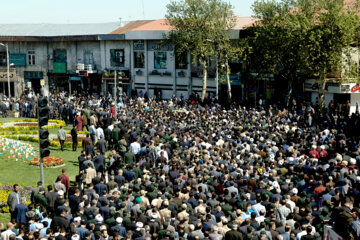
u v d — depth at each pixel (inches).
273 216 577.3
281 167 856.3
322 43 1753.2
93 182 772.6
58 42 2938.0
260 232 529.0
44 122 777.6
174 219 599.5
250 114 1492.4
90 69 2802.7
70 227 568.7
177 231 585.0
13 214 684.1
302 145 1015.6
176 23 2241.6
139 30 2647.6
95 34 2874.0
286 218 606.2
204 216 611.5
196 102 2114.9
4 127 1696.6
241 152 943.0
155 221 589.3
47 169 1128.2
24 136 1526.8
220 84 2425.0
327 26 1748.3
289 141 1039.6
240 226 571.2
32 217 596.4
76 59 2928.2
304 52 1790.1
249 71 2306.8
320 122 1541.6
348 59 1784.0
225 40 2201.0
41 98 766.5
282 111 1694.1
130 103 2178.9
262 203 644.7
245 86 2347.4
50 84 2987.2
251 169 812.6
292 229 568.1
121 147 1120.8
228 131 1130.0
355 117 1498.5
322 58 1736.0
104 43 2824.8
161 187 740.0
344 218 427.2
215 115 1529.3
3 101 2220.7
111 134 1278.3
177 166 829.8
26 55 2970.0
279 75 2100.1
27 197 878.4
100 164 978.1
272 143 1016.2
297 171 821.2
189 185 711.7
